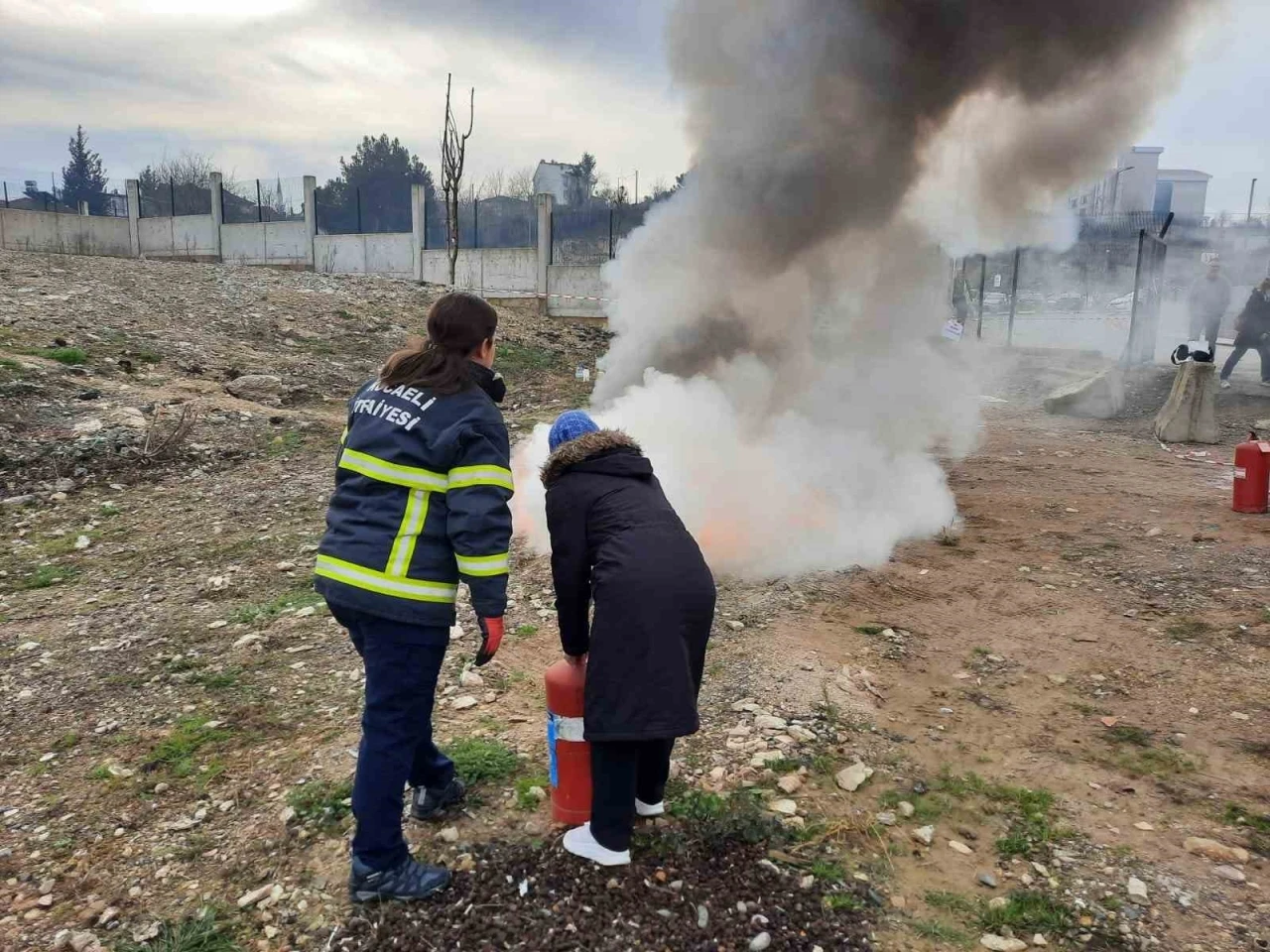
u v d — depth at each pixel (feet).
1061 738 11.30
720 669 12.80
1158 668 13.09
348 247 70.69
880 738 11.18
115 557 17.95
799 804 9.56
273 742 10.81
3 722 11.51
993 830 9.40
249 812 9.43
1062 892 8.39
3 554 18.08
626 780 8.10
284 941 7.61
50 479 22.24
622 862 8.24
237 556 17.83
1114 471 25.98
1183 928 7.93
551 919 7.66
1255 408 35.37
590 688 7.89
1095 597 15.90
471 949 7.37
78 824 9.34
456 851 8.61
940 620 15.07
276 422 27.81
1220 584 16.12
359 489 7.75
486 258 63.21
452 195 66.03
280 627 14.33
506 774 9.90
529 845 8.67
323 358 38.65
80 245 78.18
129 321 37.32
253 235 75.51
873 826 9.29
